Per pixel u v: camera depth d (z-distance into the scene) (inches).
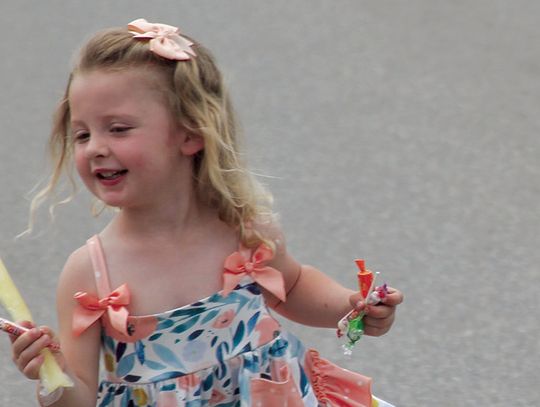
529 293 539.2
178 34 299.4
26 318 277.3
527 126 761.6
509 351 487.8
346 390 319.3
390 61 887.7
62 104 305.9
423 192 658.2
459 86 834.2
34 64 881.5
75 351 289.0
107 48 290.5
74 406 282.5
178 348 291.7
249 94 816.3
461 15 987.9
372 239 596.7
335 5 1029.8
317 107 795.4
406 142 734.5
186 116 294.0
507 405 448.1
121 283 292.2
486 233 604.7
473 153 716.7
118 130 287.6
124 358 291.9
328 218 621.9
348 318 305.9
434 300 531.2
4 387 462.3
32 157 711.1
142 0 1043.9
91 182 292.2
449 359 482.0
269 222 309.1
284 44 928.3
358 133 750.5
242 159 312.0
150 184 290.2
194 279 295.7
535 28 954.7
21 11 1007.6
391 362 478.6
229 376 294.7
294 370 302.2
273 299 319.9
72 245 590.6
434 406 447.2
